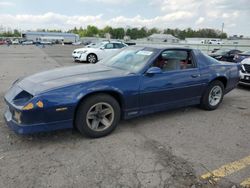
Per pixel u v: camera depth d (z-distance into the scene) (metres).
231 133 4.13
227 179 2.81
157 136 3.92
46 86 3.41
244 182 2.77
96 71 4.14
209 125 4.48
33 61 16.28
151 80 4.13
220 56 16.59
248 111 5.43
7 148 3.38
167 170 2.94
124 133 3.99
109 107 3.79
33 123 3.26
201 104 5.24
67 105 3.37
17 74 9.99
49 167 2.95
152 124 4.43
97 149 3.42
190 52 4.88
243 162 3.18
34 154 3.24
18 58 18.86
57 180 2.70
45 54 24.45
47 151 3.33
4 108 5.03
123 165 3.03
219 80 5.37
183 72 4.61
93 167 2.97
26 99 3.37
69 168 2.94
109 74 3.94
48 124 3.34
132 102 3.99
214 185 2.69
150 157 3.24
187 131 4.16
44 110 3.24
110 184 2.66
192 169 2.98
